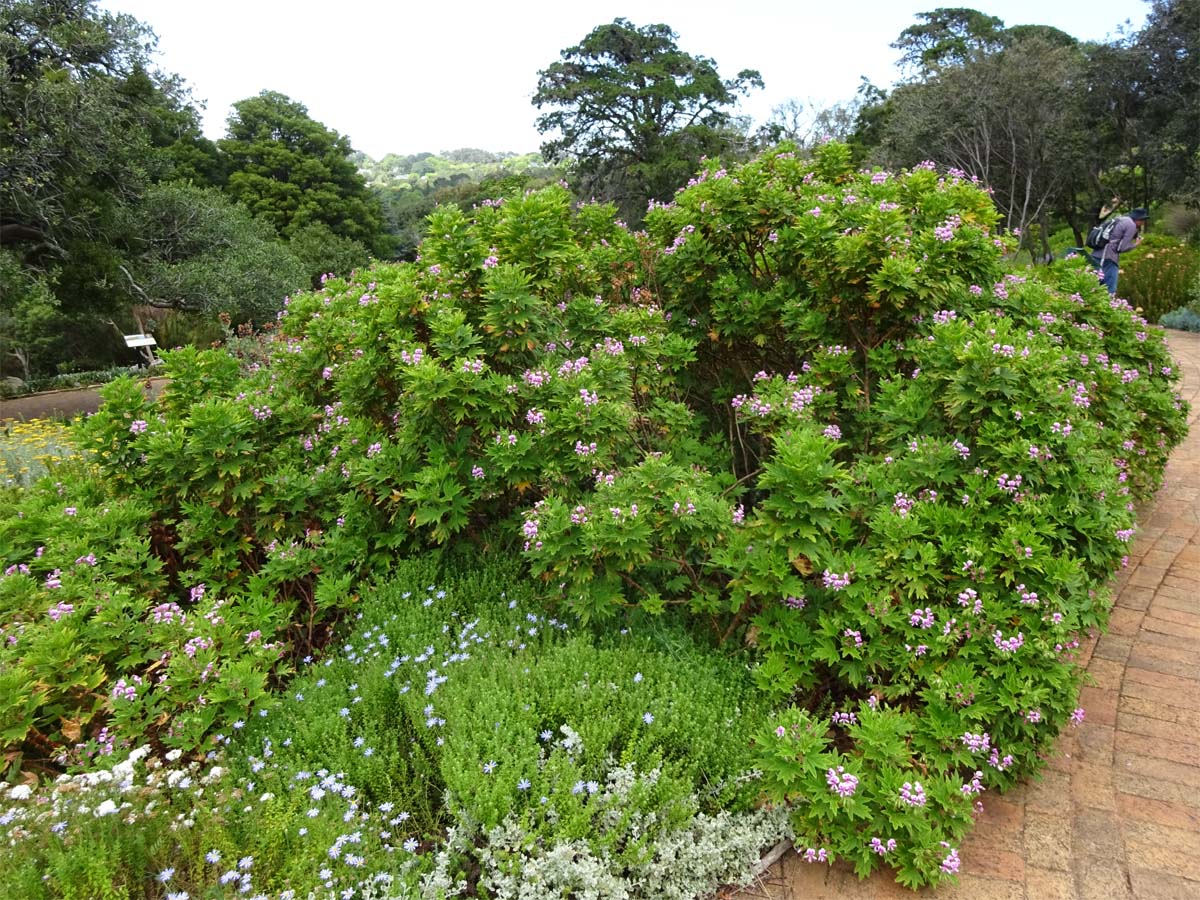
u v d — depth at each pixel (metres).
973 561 2.82
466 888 2.32
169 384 4.49
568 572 3.11
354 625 3.54
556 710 2.72
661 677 2.93
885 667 2.79
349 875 2.18
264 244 18.69
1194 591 4.11
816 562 2.81
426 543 3.89
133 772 2.42
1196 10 21.61
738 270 4.72
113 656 3.05
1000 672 2.64
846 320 4.13
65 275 15.00
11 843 2.13
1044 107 23.67
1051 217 30.53
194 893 2.10
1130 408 4.67
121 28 15.35
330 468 3.91
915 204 4.52
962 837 2.46
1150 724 3.11
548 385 3.65
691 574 3.35
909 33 39.84
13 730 2.63
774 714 2.73
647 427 4.17
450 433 3.72
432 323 3.68
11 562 3.63
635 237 5.16
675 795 2.46
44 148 13.52
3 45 13.55
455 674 2.88
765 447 4.34
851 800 2.38
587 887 2.19
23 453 6.94
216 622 3.05
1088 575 3.13
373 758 2.61
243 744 2.80
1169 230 22.20
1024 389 3.13
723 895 2.41
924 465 3.17
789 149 5.04
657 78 37.34
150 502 3.89
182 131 29.31
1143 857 2.48
